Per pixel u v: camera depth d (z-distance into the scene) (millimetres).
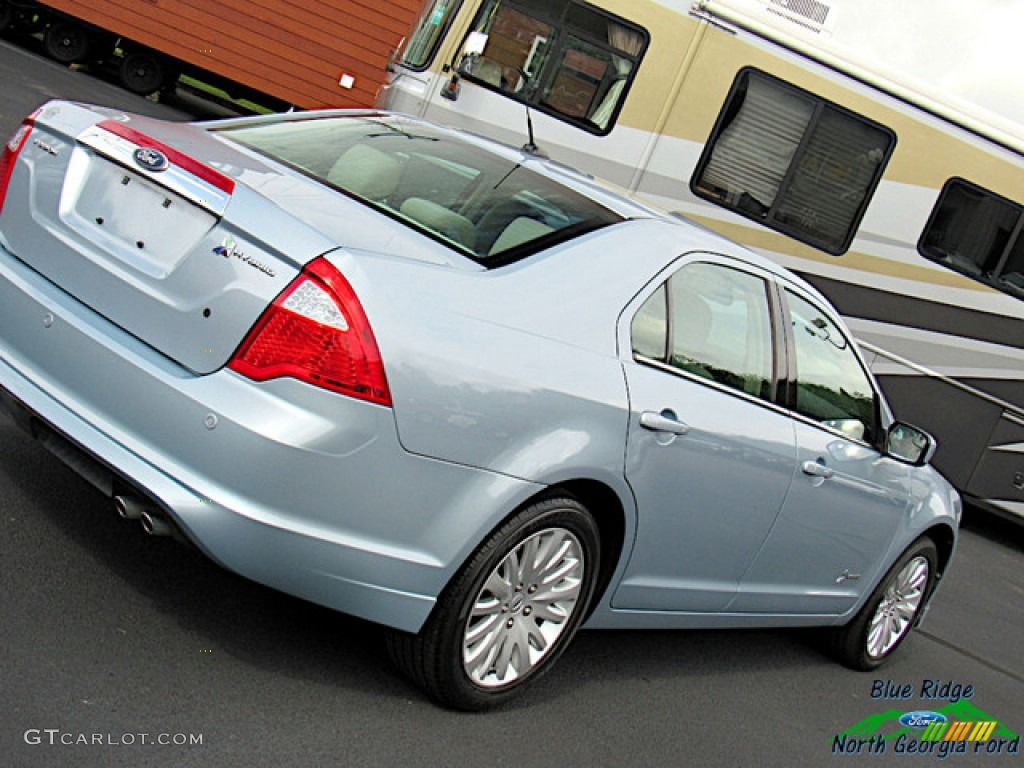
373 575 3424
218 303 3340
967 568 9359
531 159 4633
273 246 3316
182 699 3396
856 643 5879
